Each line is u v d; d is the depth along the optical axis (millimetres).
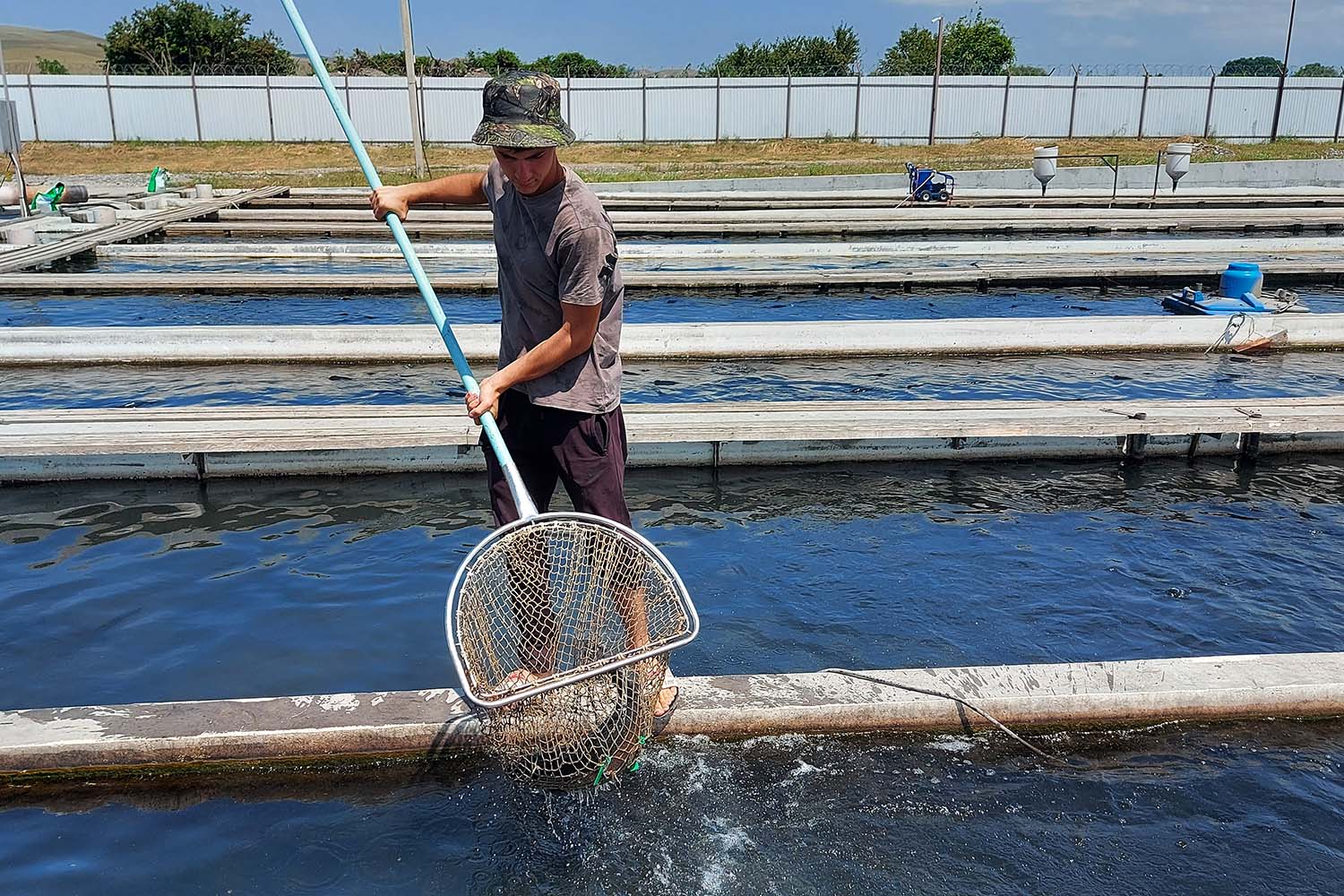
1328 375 8742
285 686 3820
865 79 32875
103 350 8867
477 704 2633
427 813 3109
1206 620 4402
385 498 5816
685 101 32938
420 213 19719
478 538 5262
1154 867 2885
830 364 9117
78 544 5133
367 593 4594
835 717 3469
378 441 6062
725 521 5555
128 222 17281
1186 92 32938
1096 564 4988
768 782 3248
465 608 2939
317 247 14812
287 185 25062
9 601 4473
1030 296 12609
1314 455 6719
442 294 12070
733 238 17844
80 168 29188
